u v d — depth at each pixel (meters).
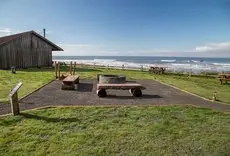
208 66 74.25
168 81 20.59
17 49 29.59
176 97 12.34
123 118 7.97
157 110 9.05
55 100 10.82
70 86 14.09
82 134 6.53
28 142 5.98
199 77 27.08
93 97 11.86
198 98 12.19
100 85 12.17
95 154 5.54
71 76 16.44
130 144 6.05
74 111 8.60
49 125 7.11
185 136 6.60
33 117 7.79
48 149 5.68
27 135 6.38
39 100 10.73
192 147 5.99
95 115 8.20
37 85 15.23
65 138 6.27
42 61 34.44
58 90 13.72
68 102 10.45
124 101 10.99
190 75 27.47
